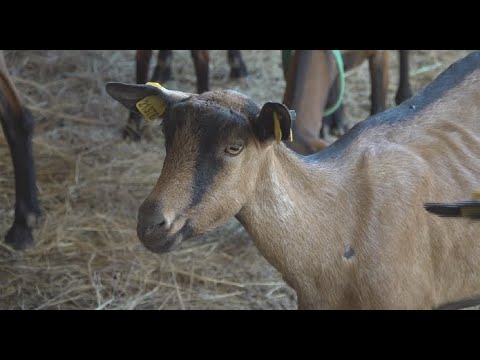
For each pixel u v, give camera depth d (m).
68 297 4.50
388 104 6.49
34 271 4.70
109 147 5.95
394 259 2.92
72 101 6.53
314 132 3.96
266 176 2.80
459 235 3.00
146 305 4.44
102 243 4.93
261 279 4.64
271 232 2.88
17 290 4.54
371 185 2.95
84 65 7.04
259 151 2.72
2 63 4.61
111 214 5.20
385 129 3.10
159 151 5.92
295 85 4.06
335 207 2.94
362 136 3.07
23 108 4.78
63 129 6.14
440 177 3.03
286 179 2.86
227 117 2.61
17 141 4.79
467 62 3.31
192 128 2.63
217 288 4.59
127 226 5.09
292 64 4.20
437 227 2.98
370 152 3.01
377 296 2.94
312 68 4.13
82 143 5.98
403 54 5.85
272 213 2.85
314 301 3.05
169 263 4.75
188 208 2.64
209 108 2.63
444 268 3.05
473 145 3.13
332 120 5.93
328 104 4.60
